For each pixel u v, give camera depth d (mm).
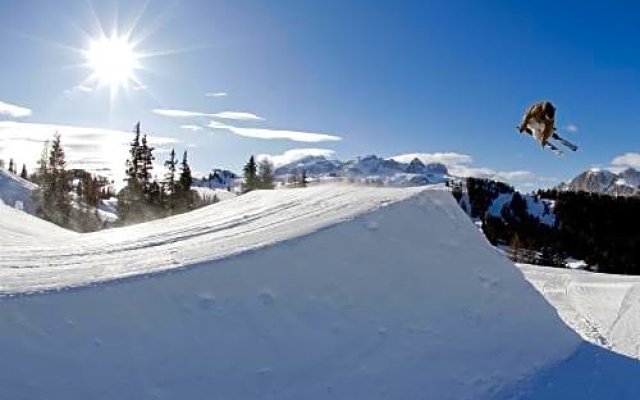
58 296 5379
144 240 9734
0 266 7367
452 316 6977
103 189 74188
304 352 5832
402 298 6797
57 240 12211
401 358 6230
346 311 6348
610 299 10859
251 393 5348
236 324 5719
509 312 7438
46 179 44156
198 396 5148
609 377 6688
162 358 5258
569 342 7539
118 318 5363
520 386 6426
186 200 47250
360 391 5754
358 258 6863
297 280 6316
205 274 5938
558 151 9750
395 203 7734
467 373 6410
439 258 7453
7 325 5055
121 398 4918
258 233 8062
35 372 4855
